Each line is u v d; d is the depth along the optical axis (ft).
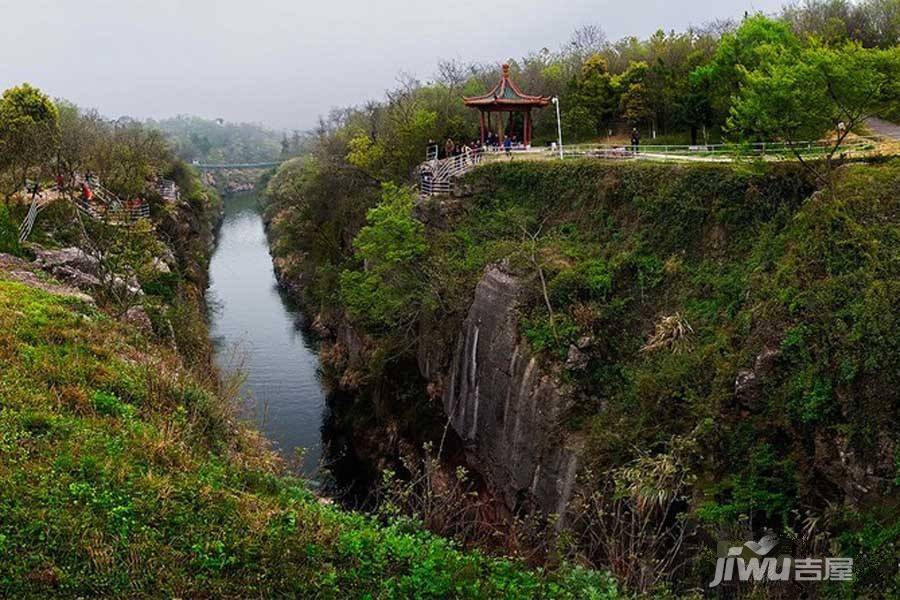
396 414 113.70
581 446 76.54
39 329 68.33
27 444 47.50
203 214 261.65
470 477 98.89
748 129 86.43
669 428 68.03
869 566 46.85
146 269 115.34
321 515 48.06
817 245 65.21
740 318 70.54
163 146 239.91
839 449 53.57
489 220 119.96
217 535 43.06
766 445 59.26
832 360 56.44
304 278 192.34
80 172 161.58
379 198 154.40
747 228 80.64
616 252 93.71
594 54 194.59
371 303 119.24
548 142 176.96
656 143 148.97
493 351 94.07
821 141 87.15
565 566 48.88
